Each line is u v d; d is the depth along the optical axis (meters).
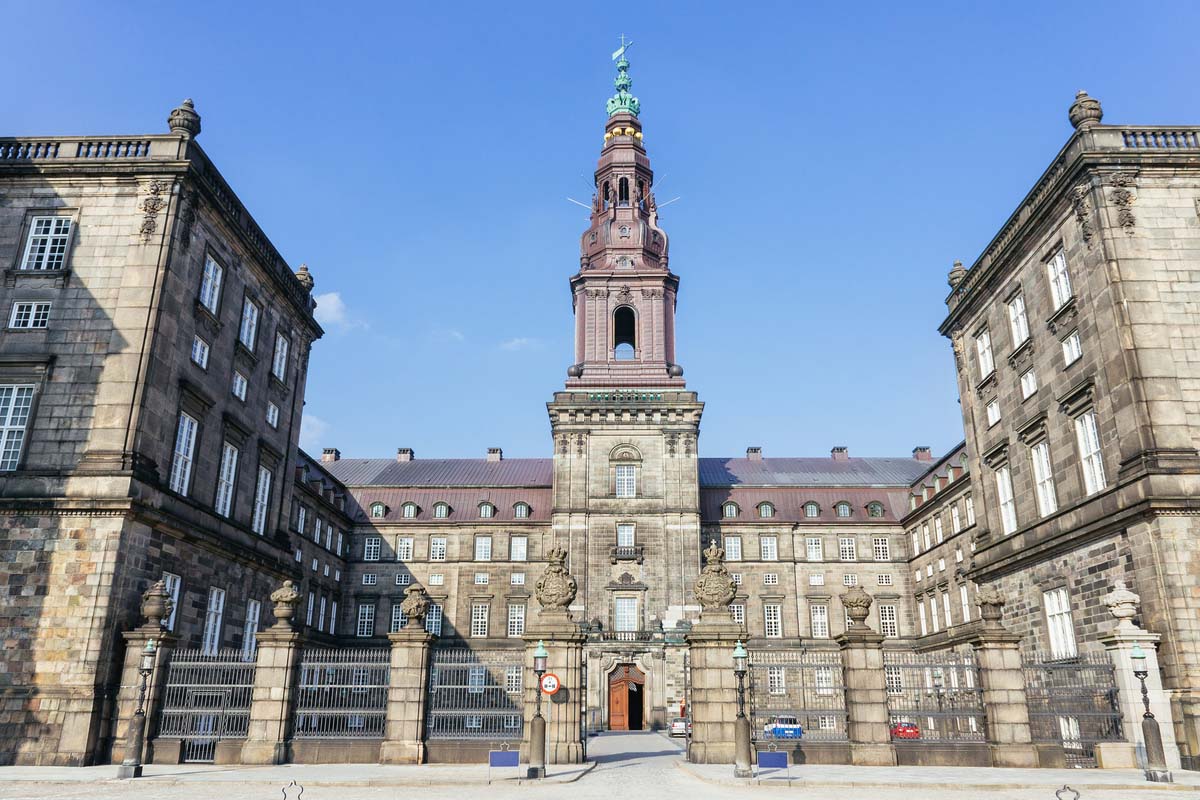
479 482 79.25
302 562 61.88
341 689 27.47
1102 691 27.23
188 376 32.06
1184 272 30.12
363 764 25.14
